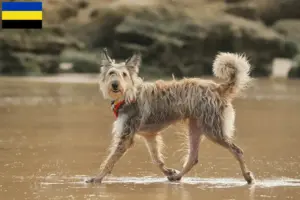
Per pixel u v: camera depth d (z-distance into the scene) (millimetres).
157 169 19016
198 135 17875
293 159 20578
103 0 78188
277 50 70000
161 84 18000
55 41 65062
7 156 20625
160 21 68500
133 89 17688
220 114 17594
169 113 17797
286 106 38094
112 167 17406
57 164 19375
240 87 17875
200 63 66000
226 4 79312
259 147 22891
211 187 16344
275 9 81438
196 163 17812
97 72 64812
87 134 25672
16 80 55750
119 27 67250
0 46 61969
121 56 66000
